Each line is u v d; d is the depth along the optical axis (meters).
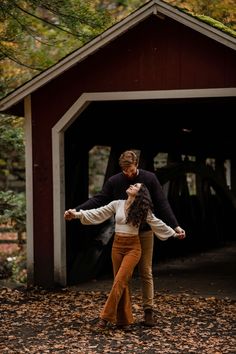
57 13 10.93
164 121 12.66
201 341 6.70
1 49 11.90
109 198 7.10
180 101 9.65
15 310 8.23
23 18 11.69
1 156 20.41
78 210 7.01
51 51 14.94
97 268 10.49
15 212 13.96
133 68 9.15
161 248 12.60
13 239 16.78
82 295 9.10
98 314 7.90
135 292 9.26
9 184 20.86
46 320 7.67
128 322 7.07
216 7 13.41
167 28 8.97
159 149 12.63
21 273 13.88
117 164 11.45
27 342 6.73
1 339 6.86
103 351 6.36
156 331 7.06
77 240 10.49
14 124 12.65
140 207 6.82
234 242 15.76
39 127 9.68
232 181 16.89
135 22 8.77
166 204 6.98
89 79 9.38
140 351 6.36
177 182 12.96
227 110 11.45
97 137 10.89
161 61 9.01
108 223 10.94
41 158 9.69
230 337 6.86
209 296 8.97
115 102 9.99
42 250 9.70
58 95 9.56
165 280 10.30
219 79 8.73
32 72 14.20
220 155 15.44
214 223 14.80
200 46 8.81
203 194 14.17
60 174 9.59
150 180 7.02
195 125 13.27
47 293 9.30
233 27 13.36
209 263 12.19
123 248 6.94
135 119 11.82
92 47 9.01
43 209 9.69
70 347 6.51
